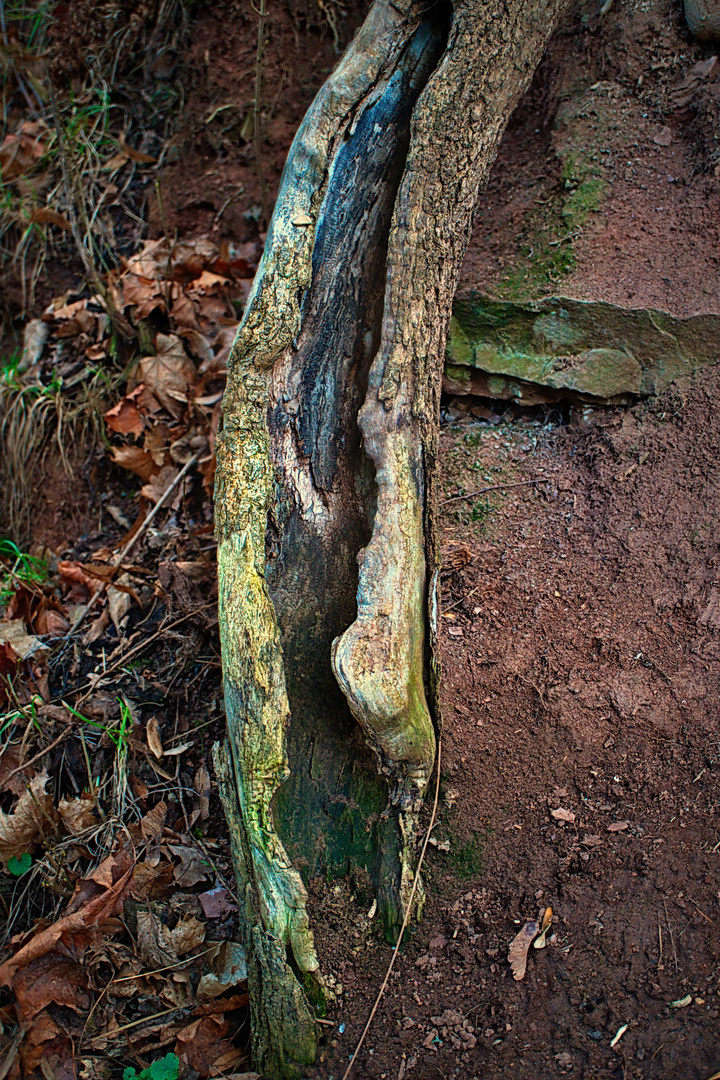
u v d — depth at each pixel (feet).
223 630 6.44
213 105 12.02
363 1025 6.40
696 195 8.89
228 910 7.41
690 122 9.29
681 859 6.61
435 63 8.16
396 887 6.63
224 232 11.74
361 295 7.66
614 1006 6.24
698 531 7.70
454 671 7.54
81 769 8.36
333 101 7.65
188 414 10.51
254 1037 6.51
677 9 9.62
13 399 11.13
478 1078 6.14
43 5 13.15
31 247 12.26
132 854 7.72
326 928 6.55
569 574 7.89
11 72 13.14
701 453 8.00
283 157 11.76
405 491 6.71
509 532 8.31
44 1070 6.78
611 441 8.45
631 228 9.05
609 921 6.50
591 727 7.15
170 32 12.30
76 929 7.21
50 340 11.60
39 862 7.83
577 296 8.77
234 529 6.66
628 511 8.02
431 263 7.34
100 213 11.98
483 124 7.86
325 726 6.78
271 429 7.22
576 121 9.75
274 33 11.80
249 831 6.11
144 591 9.53
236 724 6.20
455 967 6.55
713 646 7.24
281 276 7.22
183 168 12.07
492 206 9.95
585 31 10.01
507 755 7.16
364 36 7.91
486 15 7.74
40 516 10.89
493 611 7.86
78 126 11.98
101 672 8.97
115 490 10.71
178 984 7.07
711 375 8.20
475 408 9.42
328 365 7.49
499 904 6.71
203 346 10.80
